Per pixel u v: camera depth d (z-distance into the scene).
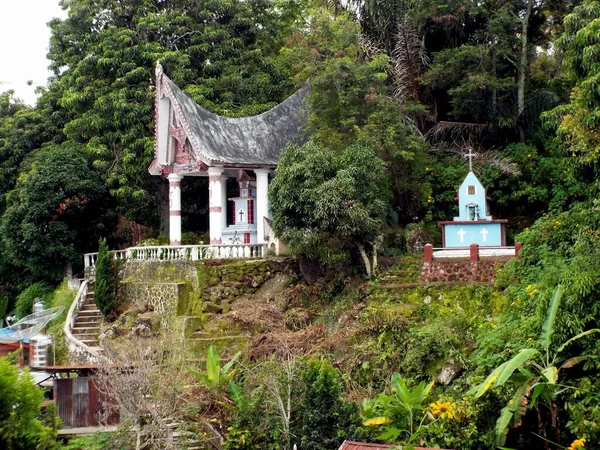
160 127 36.66
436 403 21.39
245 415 23.16
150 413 23.83
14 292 45.62
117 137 42.12
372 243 30.44
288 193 30.50
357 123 35.03
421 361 24.50
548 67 44.41
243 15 45.69
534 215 36.78
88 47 43.66
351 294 29.58
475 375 22.80
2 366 18.84
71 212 41.47
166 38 43.84
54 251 40.84
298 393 23.66
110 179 41.25
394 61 39.78
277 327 29.28
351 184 29.89
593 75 24.70
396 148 34.28
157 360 26.19
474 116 39.72
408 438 21.36
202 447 24.12
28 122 46.59
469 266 27.34
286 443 22.67
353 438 21.95
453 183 36.78
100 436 24.75
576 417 19.50
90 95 42.28
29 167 44.22
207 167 34.88
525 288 23.97
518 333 22.23
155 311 33.16
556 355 20.17
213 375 23.95
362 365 25.61
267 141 37.03
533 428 21.08
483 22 40.97
